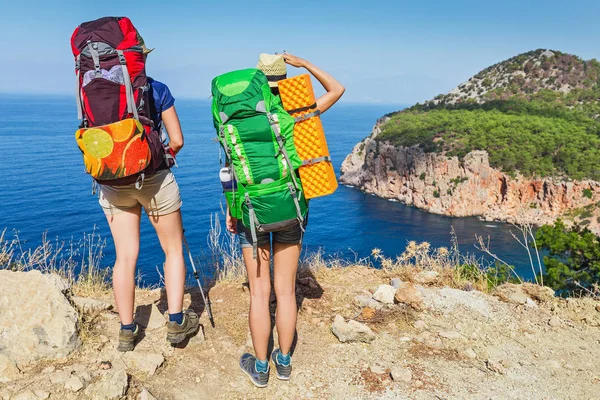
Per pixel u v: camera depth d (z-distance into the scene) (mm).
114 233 2766
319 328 3404
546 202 88625
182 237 2932
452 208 96375
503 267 5445
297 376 2852
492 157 94250
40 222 70562
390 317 3549
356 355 3076
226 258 4629
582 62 177000
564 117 141125
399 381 2816
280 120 2416
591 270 13344
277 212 2453
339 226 83938
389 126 130000
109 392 2400
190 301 3746
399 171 108375
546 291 4234
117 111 2416
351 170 133750
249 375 2768
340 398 2674
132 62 2432
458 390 2768
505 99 161750
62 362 2666
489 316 3670
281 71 2623
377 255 5074
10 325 2689
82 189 102375
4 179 115062
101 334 2986
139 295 3969
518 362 3105
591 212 83125
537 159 93312
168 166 2701
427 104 180375
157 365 2752
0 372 2469
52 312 2805
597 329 3609
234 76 2449
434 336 3359
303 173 2512
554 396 2752
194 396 2609
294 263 2691
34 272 3043
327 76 2670
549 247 14109
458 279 4547
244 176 2420
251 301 2715
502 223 90500
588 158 91625
